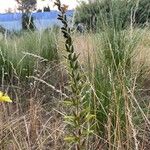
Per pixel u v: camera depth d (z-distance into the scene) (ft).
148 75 11.90
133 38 11.66
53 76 13.20
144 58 11.99
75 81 5.29
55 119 9.72
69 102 5.33
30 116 9.56
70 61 5.27
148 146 8.51
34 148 8.66
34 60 14.25
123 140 8.30
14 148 8.09
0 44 15.71
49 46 15.29
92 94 9.21
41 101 10.89
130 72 10.31
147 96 10.69
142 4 13.35
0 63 14.08
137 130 8.53
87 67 10.10
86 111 5.33
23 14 21.42
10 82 13.09
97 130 8.82
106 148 8.37
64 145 8.62
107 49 10.78
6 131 8.73
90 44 11.93
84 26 13.80
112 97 8.88
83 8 13.70
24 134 9.17
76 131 5.42
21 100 11.70
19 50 15.37
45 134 9.35
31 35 17.80
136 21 13.65
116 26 11.82
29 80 13.30
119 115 8.59
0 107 10.16
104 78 9.64
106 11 12.92
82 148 5.45
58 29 17.11
